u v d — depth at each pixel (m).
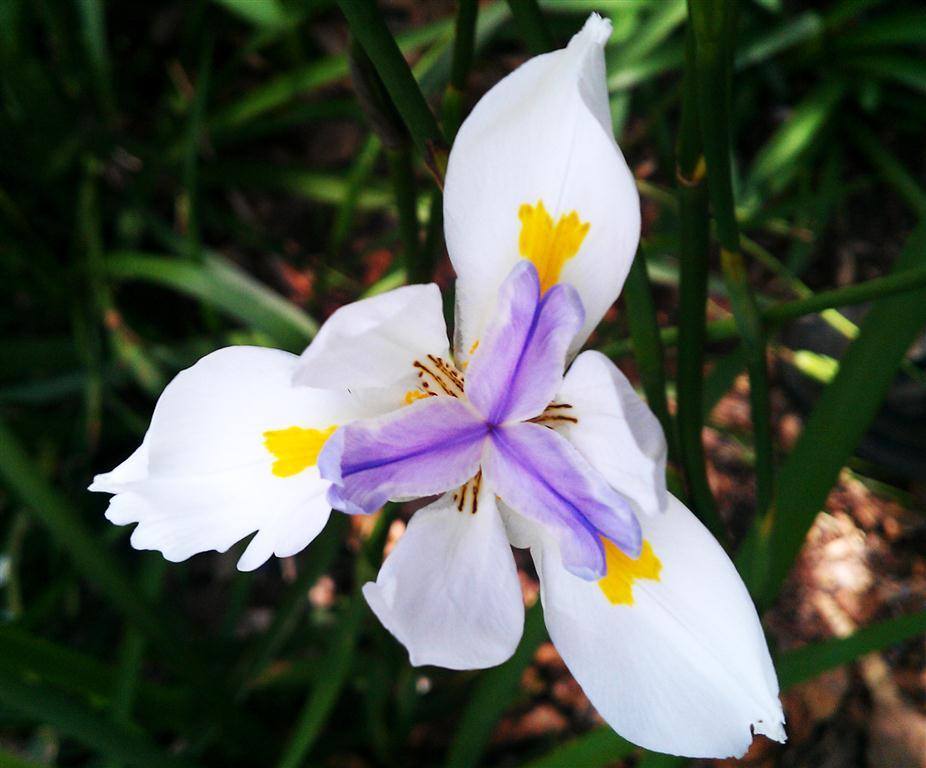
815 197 0.34
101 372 0.33
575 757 0.20
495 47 0.38
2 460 0.20
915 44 0.37
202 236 0.38
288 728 0.29
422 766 0.29
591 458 0.12
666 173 0.36
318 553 0.26
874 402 0.18
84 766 0.28
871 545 0.31
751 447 0.32
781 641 0.30
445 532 0.13
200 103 0.31
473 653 0.12
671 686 0.12
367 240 0.38
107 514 0.12
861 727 0.28
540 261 0.12
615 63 0.32
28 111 0.33
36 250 0.33
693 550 0.12
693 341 0.15
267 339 0.32
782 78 0.37
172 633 0.23
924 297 0.17
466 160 0.11
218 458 0.12
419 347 0.13
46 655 0.20
